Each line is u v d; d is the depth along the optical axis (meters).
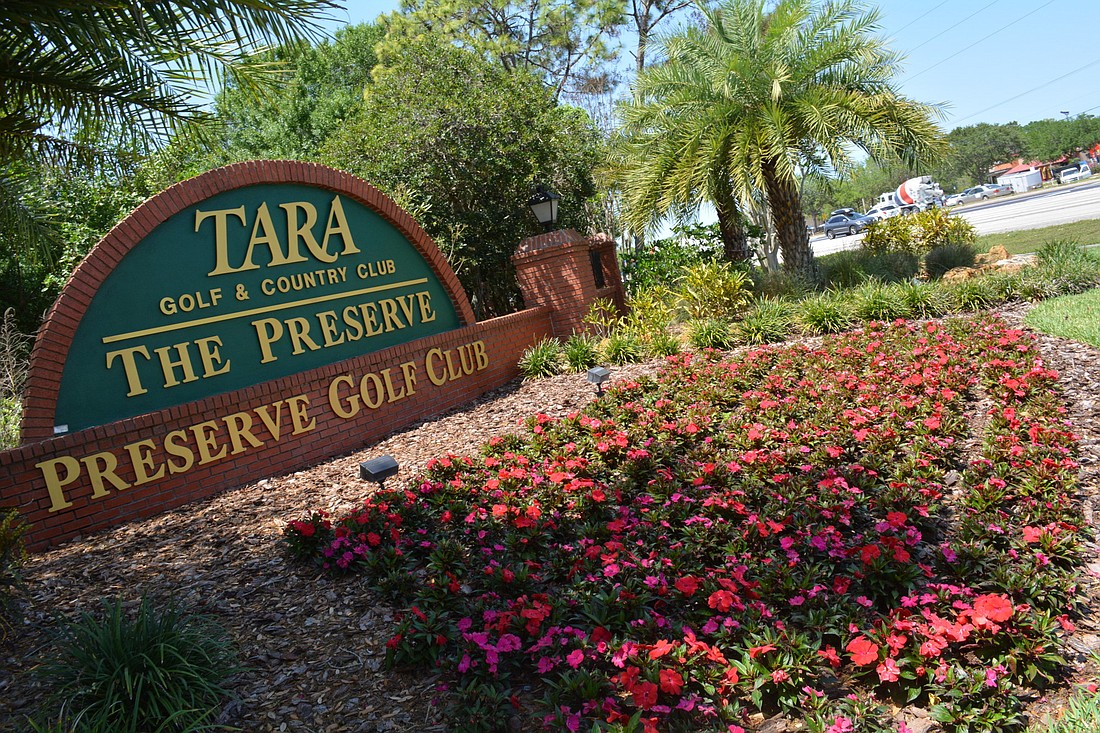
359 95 27.44
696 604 3.76
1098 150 85.44
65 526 5.76
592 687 3.00
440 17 25.06
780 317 10.24
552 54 27.38
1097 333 7.29
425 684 3.34
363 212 8.81
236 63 5.38
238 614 4.08
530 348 10.84
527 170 14.49
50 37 4.25
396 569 4.28
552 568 4.14
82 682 3.13
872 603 3.48
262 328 7.61
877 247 16.11
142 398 6.69
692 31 13.21
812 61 12.70
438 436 7.75
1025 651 2.98
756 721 2.94
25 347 10.66
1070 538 3.84
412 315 9.22
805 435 5.81
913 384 6.54
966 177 97.62
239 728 3.12
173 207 6.91
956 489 4.88
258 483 6.91
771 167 12.69
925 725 2.83
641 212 13.46
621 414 6.93
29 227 7.41
